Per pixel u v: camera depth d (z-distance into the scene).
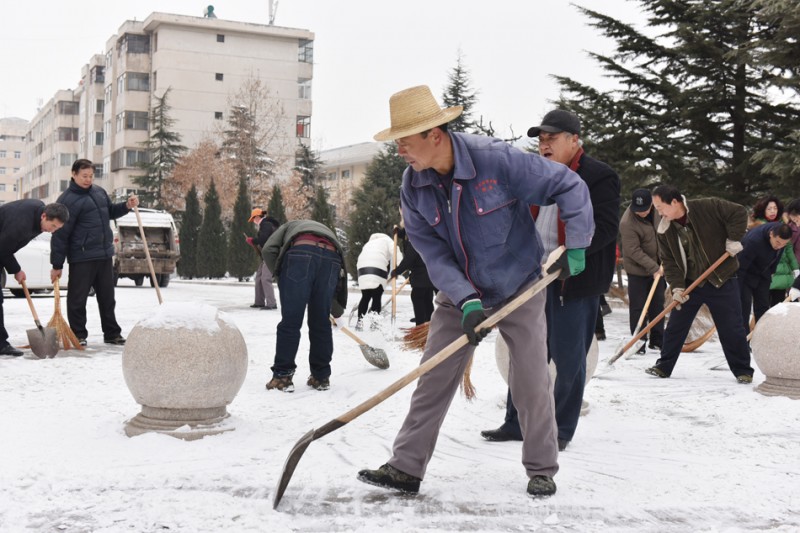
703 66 22.64
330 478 4.07
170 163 51.12
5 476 3.97
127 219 22.81
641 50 23.23
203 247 32.97
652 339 10.24
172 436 4.82
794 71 19.55
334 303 7.17
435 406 3.90
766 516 3.57
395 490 3.88
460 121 38.84
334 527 3.35
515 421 5.06
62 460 4.32
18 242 8.20
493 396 6.51
